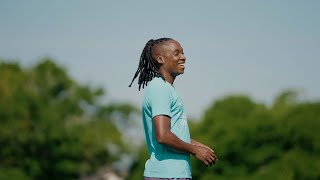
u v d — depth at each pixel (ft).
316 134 141.79
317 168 140.77
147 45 21.86
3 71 205.67
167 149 21.03
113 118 219.00
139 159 180.34
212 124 160.15
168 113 20.75
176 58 21.40
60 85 212.43
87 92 215.10
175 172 20.80
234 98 165.99
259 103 166.50
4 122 195.00
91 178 210.18
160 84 21.06
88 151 205.57
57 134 197.67
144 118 21.57
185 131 21.18
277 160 143.84
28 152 198.59
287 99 160.56
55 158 200.34
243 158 145.28
